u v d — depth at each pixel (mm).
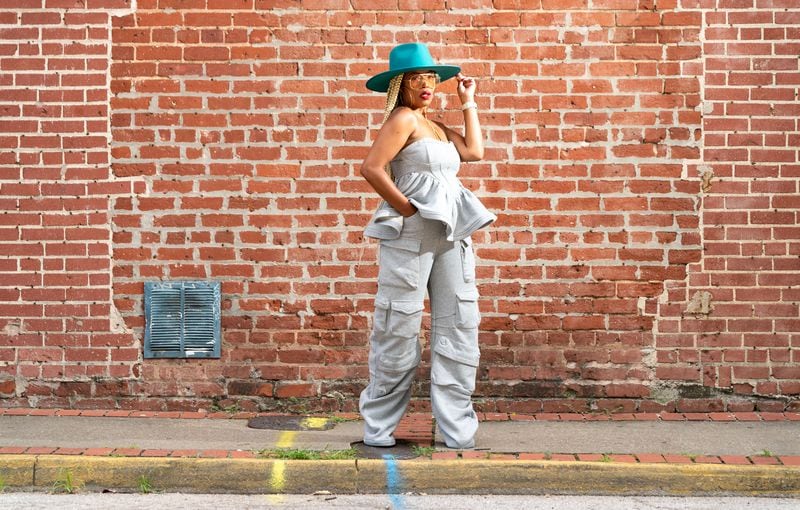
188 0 7016
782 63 6977
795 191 6984
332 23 7016
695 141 6992
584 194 7008
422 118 5965
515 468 5543
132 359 7070
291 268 7055
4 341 7074
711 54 6984
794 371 7012
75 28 7023
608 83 6996
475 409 7055
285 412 7066
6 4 7027
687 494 5516
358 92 7023
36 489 5598
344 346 7078
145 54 7020
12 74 7027
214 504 5320
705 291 7012
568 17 6996
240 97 7020
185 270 7059
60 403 7066
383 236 5836
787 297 6992
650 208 7000
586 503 5352
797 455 5816
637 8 6992
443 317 5945
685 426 6625
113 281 7062
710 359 7035
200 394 7078
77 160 7039
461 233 5812
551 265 7027
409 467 5551
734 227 6996
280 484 5559
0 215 7055
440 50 7016
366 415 6020
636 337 7035
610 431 6477
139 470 5590
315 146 7031
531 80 7004
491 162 7016
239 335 7074
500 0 6996
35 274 7062
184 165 7031
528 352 7043
